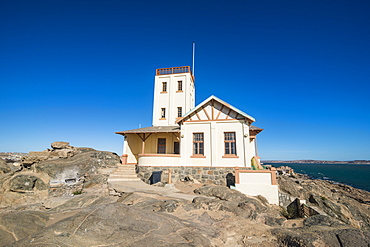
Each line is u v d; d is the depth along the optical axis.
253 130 18.19
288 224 7.07
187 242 4.66
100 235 4.23
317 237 5.01
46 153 16.91
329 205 12.35
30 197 13.77
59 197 14.13
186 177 15.75
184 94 23.73
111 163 18.84
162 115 24.09
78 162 16.53
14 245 3.43
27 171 15.39
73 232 4.18
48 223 4.92
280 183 15.60
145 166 16.08
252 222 7.30
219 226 6.79
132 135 21.23
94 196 11.66
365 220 13.54
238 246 5.27
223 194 11.15
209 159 16.08
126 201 10.04
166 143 20.88
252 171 13.38
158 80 24.88
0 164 15.63
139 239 4.31
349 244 4.64
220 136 16.27
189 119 17.23
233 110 16.23
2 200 13.03
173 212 8.02
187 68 24.39
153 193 11.48
